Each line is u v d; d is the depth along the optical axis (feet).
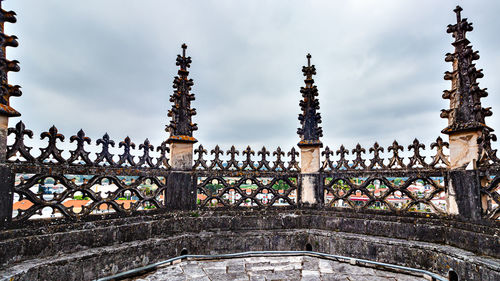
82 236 17.57
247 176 25.08
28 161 15.60
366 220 22.58
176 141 23.52
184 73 25.13
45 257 15.83
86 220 18.06
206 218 23.82
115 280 17.71
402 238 20.84
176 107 23.86
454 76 19.61
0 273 13.47
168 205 22.72
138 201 21.04
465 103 18.70
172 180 23.04
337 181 24.84
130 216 20.36
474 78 18.47
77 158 17.67
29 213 15.60
